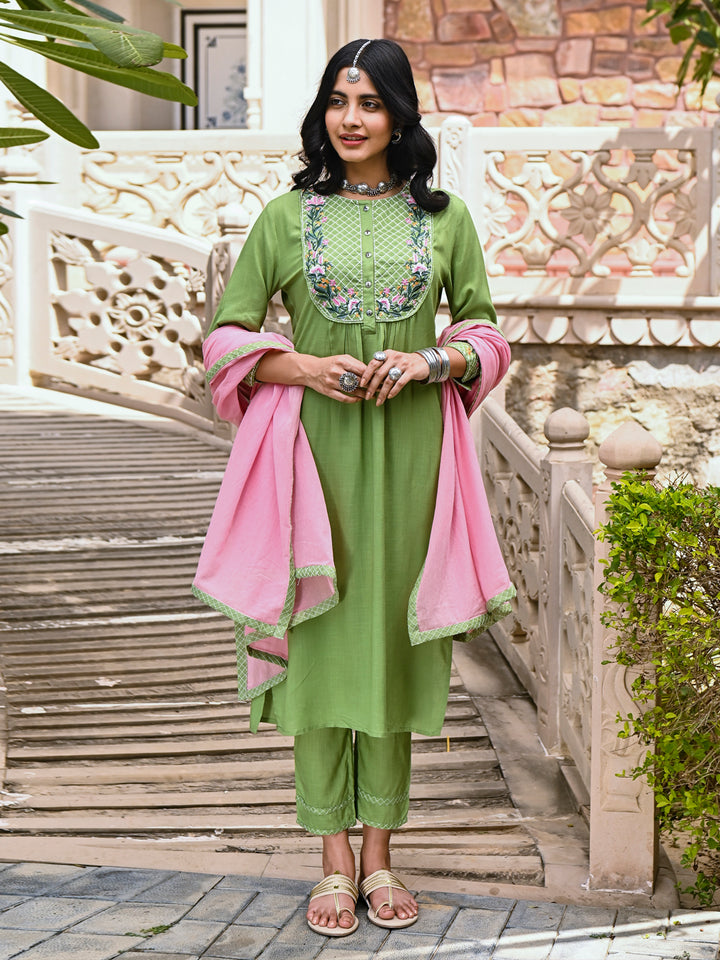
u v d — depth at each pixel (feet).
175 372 21.81
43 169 23.70
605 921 8.51
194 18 34.91
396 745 8.53
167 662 13.42
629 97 27.94
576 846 9.89
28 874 9.09
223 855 9.53
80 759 11.50
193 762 11.55
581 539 10.86
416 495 8.22
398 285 8.04
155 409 21.63
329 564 7.92
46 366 22.52
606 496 9.03
